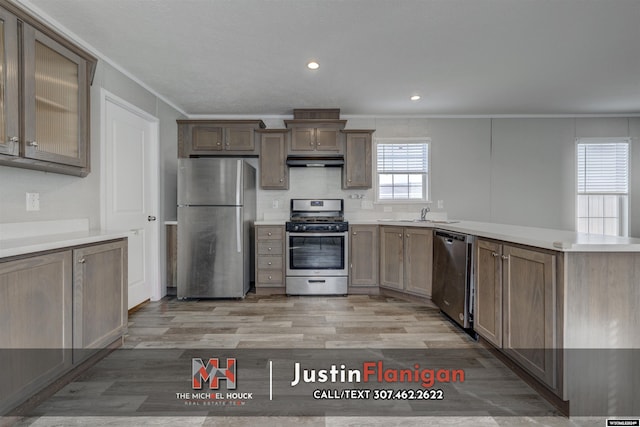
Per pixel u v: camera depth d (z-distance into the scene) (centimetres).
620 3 207
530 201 465
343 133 432
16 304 150
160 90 362
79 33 243
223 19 225
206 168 369
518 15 221
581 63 296
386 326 287
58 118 198
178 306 346
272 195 459
